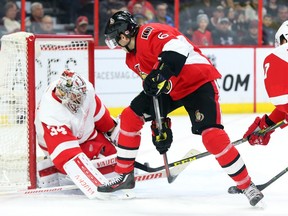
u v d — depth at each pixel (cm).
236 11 1591
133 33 687
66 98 723
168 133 702
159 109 705
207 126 671
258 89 1584
